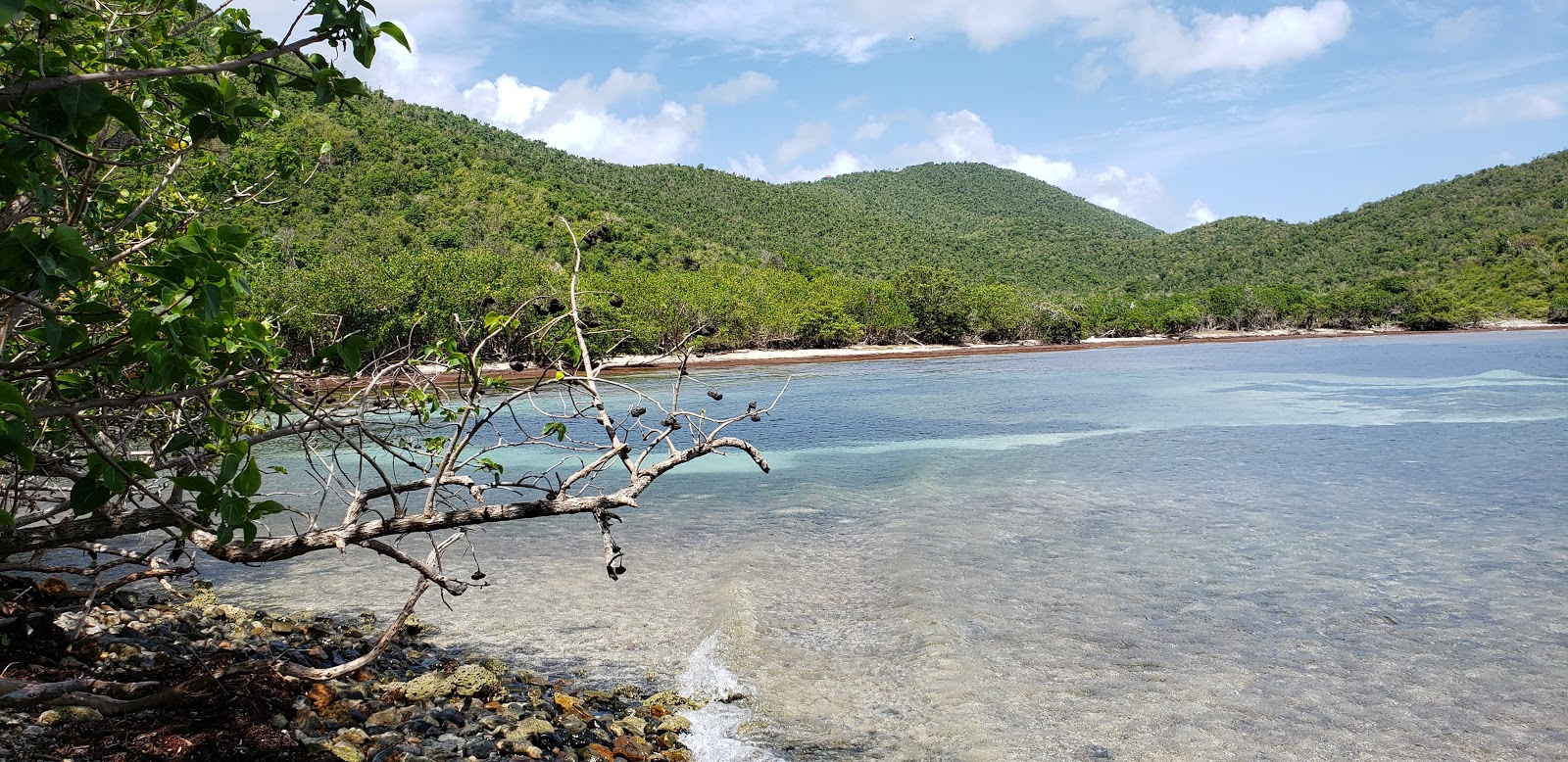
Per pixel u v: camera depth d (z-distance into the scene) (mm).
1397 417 28828
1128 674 8930
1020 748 7391
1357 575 12125
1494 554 13047
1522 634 9938
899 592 11375
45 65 3447
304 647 8797
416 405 6332
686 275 82062
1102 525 15055
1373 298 116250
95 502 4008
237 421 5371
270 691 6527
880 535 14492
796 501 17359
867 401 37594
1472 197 193125
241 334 4504
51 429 5324
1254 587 11656
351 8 3607
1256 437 25250
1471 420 27703
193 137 3992
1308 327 116938
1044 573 12234
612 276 74062
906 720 7902
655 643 9742
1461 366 50500
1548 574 12047
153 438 6340
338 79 3891
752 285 86188
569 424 28594
